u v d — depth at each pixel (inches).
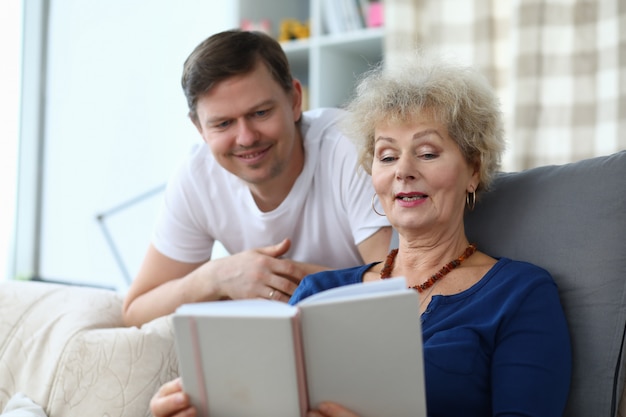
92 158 138.9
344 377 42.6
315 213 70.0
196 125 67.2
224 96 62.2
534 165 102.7
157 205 136.9
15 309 70.6
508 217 58.8
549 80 102.1
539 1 101.7
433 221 54.9
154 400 45.9
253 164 64.6
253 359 42.1
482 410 50.6
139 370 63.0
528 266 54.1
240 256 66.7
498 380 49.5
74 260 138.9
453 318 52.2
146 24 138.0
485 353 50.9
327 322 41.8
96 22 138.9
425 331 52.6
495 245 58.7
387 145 55.5
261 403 42.8
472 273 55.2
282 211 69.7
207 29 135.6
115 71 138.7
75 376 63.9
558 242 55.5
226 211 73.0
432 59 58.1
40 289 72.6
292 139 66.1
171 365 63.7
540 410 48.1
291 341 41.3
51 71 138.7
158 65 137.0
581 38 100.2
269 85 63.1
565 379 49.8
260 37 64.6
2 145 132.2
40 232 139.8
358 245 66.9
